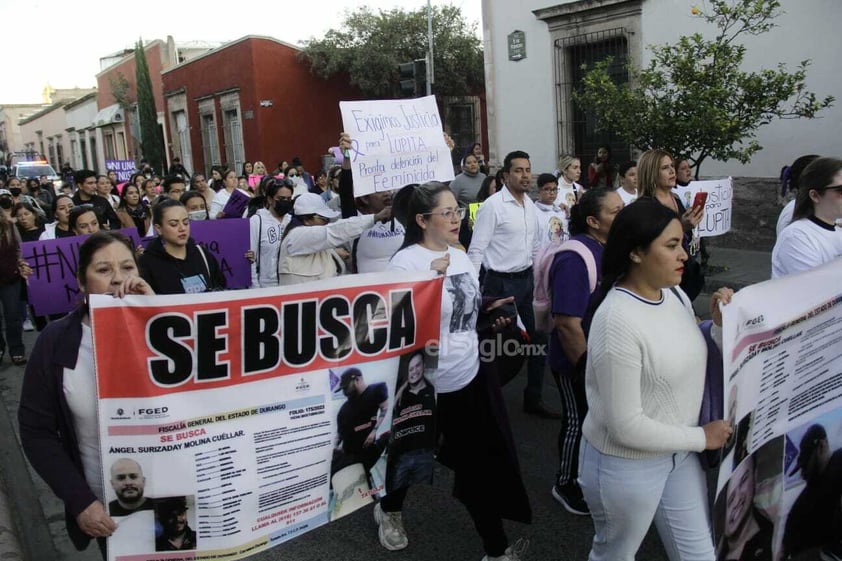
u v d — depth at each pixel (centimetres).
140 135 3200
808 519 270
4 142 7531
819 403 259
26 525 409
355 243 515
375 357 269
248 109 2366
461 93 2311
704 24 1045
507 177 517
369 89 2295
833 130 945
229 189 1170
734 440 226
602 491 234
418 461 288
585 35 1207
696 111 891
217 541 238
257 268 619
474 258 514
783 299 232
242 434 239
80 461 226
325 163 2134
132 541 225
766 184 1025
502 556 315
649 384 218
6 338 763
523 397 546
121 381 218
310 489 258
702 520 234
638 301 220
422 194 308
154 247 419
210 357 230
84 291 239
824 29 931
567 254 336
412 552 348
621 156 1209
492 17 1362
